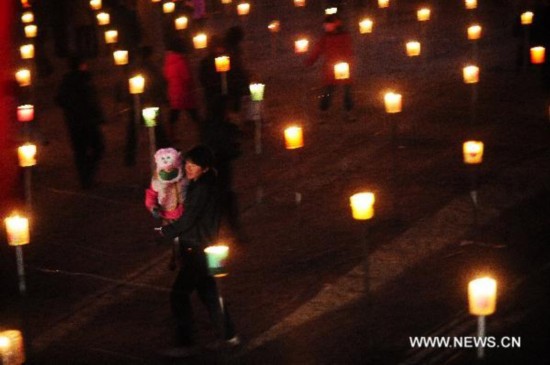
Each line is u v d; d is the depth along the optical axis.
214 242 12.07
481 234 15.98
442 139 22.36
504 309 12.91
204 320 13.39
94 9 36.69
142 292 14.66
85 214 18.88
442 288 13.83
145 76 22.50
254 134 23.39
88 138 20.34
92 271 15.75
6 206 19.22
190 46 33.31
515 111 24.56
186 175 12.73
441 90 27.41
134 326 13.41
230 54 23.50
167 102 23.61
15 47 33.75
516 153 20.78
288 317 13.31
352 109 25.97
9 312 14.22
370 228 16.67
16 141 20.52
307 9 44.34
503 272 14.27
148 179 21.02
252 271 15.16
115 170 21.92
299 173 20.50
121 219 18.42
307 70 31.59
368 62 32.31
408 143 22.20
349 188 19.22
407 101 26.48
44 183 21.22
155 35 38.81
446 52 33.09
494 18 39.53
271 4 45.88
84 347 12.83
